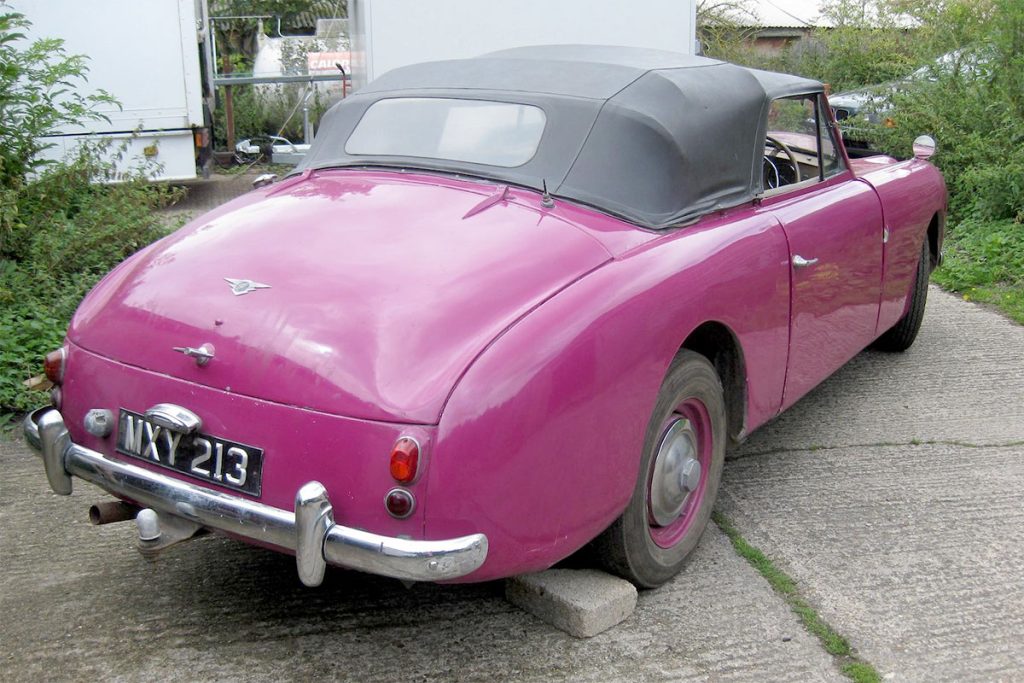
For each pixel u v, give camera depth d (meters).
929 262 5.66
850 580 3.40
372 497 2.47
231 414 2.62
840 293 4.29
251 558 3.54
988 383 5.42
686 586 3.36
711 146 3.51
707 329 3.41
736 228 3.53
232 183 12.22
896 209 4.85
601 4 9.43
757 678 2.86
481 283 2.74
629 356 2.83
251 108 14.91
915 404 5.11
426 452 2.43
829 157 4.55
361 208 3.20
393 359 2.53
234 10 15.67
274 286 2.78
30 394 4.71
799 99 4.25
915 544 3.66
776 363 3.77
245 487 2.61
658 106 3.42
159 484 2.72
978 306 6.98
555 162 3.36
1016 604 3.27
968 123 8.99
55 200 6.57
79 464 2.90
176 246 3.13
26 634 3.05
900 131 9.55
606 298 2.82
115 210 6.48
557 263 2.89
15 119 6.71
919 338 6.25
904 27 14.03
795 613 3.20
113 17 10.66
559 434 2.64
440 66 4.05
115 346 2.86
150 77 10.94
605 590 3.11
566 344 2.66
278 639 3.04
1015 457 4.45
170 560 3.51
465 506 2.48
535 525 2.64
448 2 9.19
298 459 2.54
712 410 3.42
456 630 3.09
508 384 2.53
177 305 2.81
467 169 3.44
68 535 3.68
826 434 4.71
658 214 3.31
